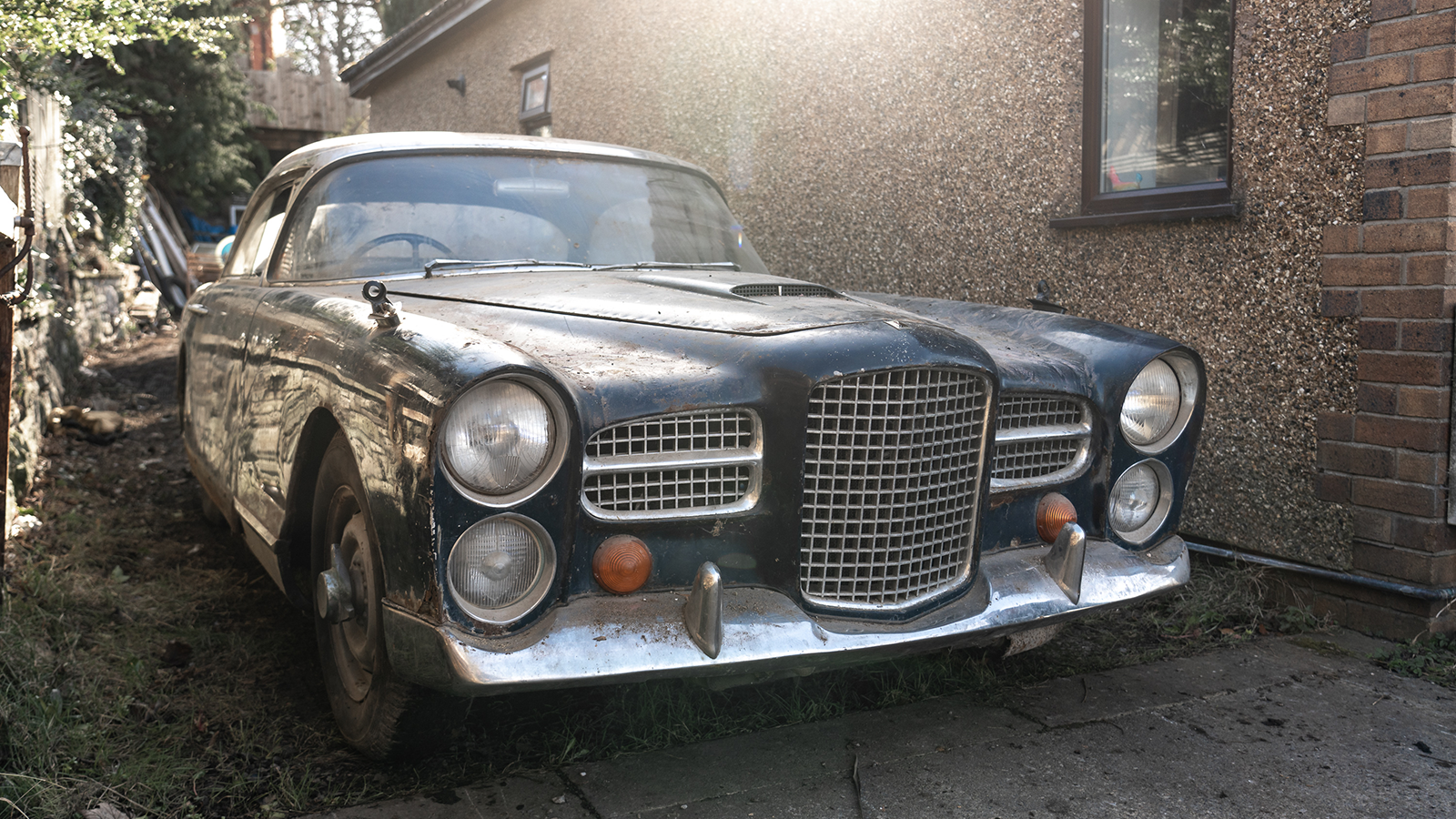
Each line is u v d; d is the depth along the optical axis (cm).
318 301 253
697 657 187
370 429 190
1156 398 258
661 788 211
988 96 441
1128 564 248
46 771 213
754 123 594
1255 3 332
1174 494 262
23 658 251
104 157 1005
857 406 205
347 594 213
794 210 566
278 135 2344
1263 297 336
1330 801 208
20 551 357
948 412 217
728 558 204
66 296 766
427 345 188
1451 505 292
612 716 244
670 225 327
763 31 580
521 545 183
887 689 264
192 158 1705
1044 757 227
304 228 304
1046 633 252
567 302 240
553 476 182
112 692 257
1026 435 240
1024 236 428
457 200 305
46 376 577
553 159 331
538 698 254
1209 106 365
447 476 174
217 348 335
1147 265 375
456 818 198
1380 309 302
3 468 266
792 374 200
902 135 488
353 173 308
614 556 192
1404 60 291
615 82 745
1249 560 340
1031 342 270
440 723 211
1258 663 287
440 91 1100
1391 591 301
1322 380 321
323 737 238
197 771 219
